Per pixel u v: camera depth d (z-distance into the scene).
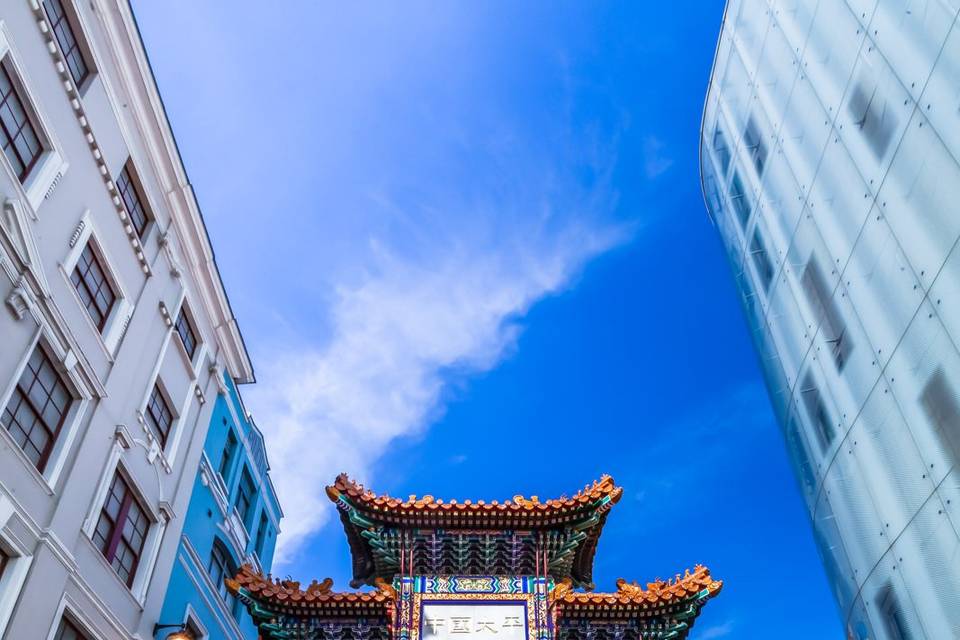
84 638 21.19
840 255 27.30
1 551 18.30
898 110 23.89
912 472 22.98
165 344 27.52
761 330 35.22
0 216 18.84
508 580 22.20
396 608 21.16
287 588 21.77
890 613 24.58
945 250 21.30
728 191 38.62
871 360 25.22
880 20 25.08
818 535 30.44
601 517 22.81
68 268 21.75
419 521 22.38
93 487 22.06
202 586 29.17
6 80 19.91
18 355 19.19
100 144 24.00
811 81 29.83
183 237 29.67
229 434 34.31
